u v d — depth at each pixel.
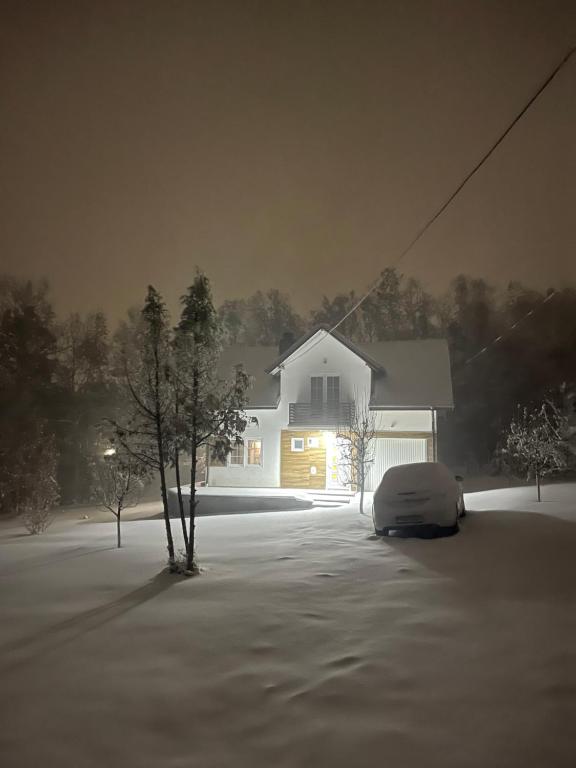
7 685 4.50
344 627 5.57
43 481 18.02
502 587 6.64
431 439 22.83
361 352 23.77
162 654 5.06
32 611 6.53
